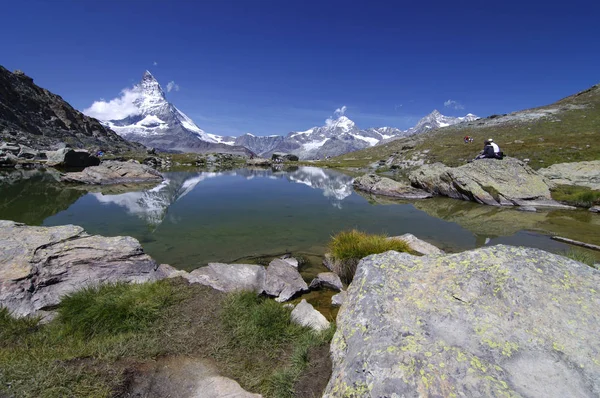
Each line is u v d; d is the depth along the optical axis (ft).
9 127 346.74
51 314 26.25
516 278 17.37
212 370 20.62
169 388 18.76
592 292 16.39
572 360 13.55
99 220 65.36
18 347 21.17
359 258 39.50
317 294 35.88
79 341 22.09
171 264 43.34
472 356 13.98
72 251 33.27
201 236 56.75
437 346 14.71
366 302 18.72
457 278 18.60
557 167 114.32
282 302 32.96
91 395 17.17
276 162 386.32
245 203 91.04
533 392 12.42
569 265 18.11
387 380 13.52
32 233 34.88
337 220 71.41
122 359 20.44
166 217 70.54
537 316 15.53
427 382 13.11
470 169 103.91
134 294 27.53
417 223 68.74
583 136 187.62
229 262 44.73
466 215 77.05
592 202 82.79
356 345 16.43
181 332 24.03
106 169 136.87
